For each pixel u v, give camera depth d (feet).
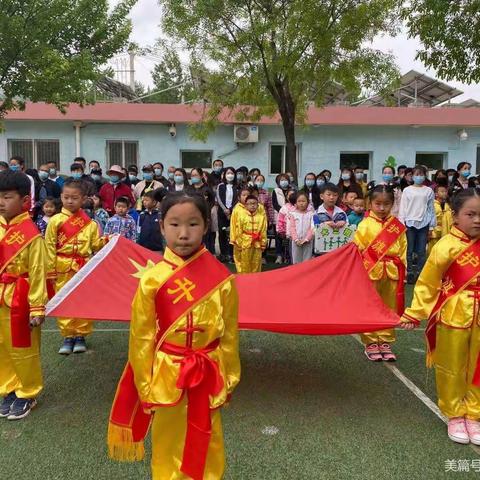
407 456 10.73
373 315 13.42
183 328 7.79
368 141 50.11
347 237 22.99
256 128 47.91
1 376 12.45
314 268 14.98
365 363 16.17
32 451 10.86
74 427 11.90
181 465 7.77
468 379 11.46
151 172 31.50
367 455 10.77
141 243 25.17
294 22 29.76
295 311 13.61
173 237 7.80
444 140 50.49
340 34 30.55
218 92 35.35
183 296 7.82
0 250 11.97
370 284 14.44
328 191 22.90
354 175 32.89
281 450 10.93
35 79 29.91
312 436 11.54
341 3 30.25
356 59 32.01
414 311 11.79
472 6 22.98
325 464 10.41
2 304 11.95
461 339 11.23
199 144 49.14
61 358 16.40
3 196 11.80
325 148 49.98
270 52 31.24
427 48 25.16
